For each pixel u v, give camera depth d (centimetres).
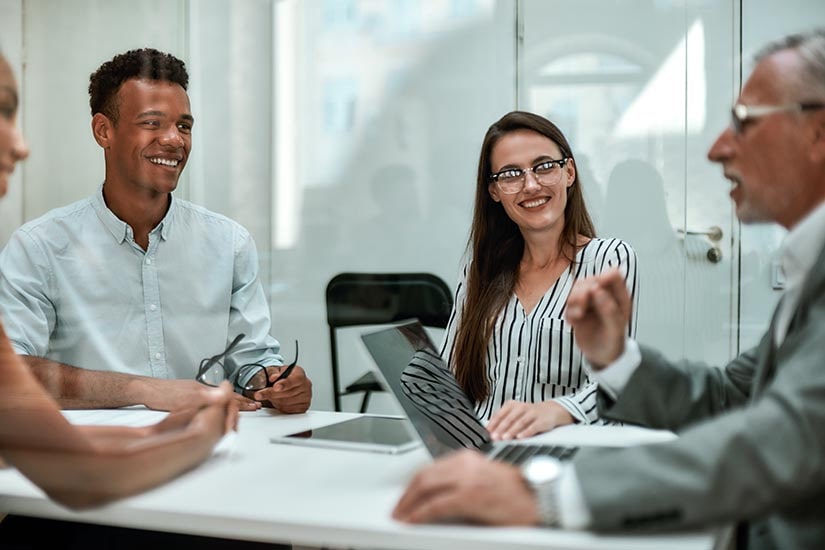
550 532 72
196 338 163
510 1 253
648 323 189
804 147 85
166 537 126
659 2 221
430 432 105
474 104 260
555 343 130
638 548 69
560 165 151
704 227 198
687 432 74
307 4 271
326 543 77
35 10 214
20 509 93
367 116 268
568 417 119
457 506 73
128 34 234
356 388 170
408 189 262
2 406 95
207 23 260
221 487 90
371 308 255
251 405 140
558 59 245
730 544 82
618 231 218
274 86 272
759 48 92
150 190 162
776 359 81
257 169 282
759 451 70
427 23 264
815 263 79
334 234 269
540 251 146
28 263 158
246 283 171
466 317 141
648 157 217
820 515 76
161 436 96
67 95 219
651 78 225
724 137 91
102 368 157
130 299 161
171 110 166
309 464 100
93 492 89
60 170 207
